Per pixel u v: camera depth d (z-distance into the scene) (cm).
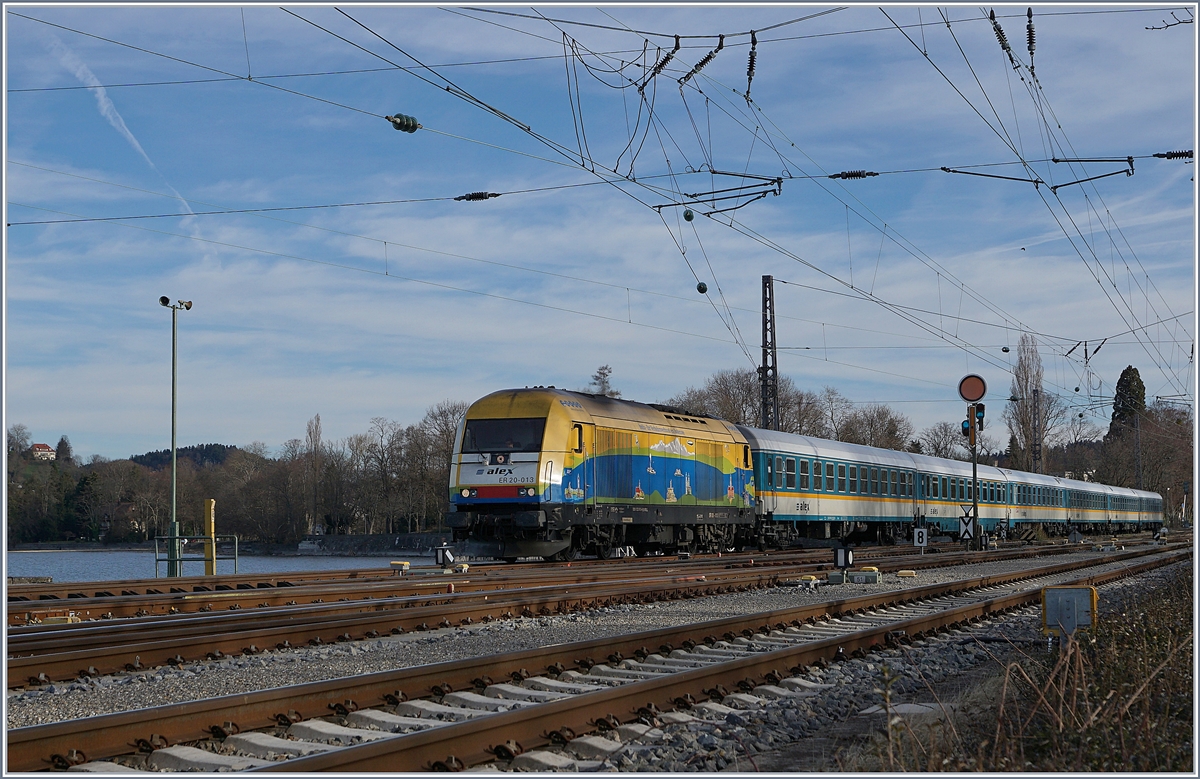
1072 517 6200
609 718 797
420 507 9238
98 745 692
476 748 696
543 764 694
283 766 604
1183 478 9100
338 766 616
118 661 1037
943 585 1983
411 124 1606
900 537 4303
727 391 8581
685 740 765
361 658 1120
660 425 2864
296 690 801
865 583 2219
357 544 7969
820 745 783
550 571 2300
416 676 891
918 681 1051
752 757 743
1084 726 706
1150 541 5575
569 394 2595
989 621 1565
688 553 3069
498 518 2442
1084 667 912
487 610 1480
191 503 9481
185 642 1095
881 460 4112
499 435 2495
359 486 9600
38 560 5988
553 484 2458
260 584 2075
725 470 3133
